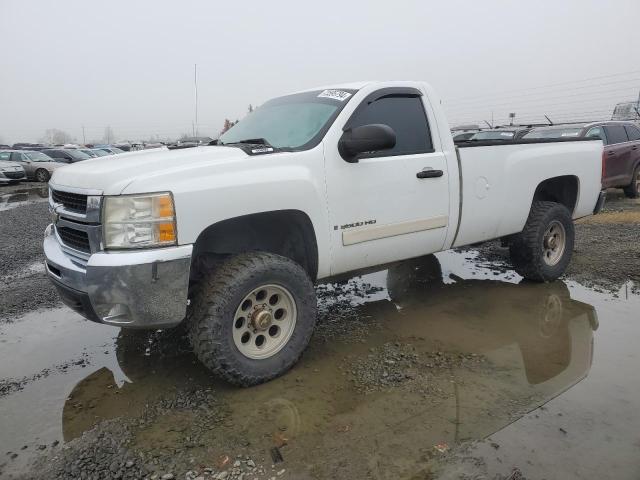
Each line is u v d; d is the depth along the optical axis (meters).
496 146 4.39
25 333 4.13
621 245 6.39
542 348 3.57
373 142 3.21
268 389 3.10
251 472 2.33
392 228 3.73
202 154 3.08
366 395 2.99
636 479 2.20
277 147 3.53
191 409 2.90
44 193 17.75
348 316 4.34
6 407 2.98
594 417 2.68
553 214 4.86
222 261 3.16
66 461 2.45
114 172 2.79
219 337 2.92
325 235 3.39
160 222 2.71
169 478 2.30
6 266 6.37
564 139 5.18
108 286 2.68
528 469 2.28
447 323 4.10
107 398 3.06
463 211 4.17
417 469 2.31
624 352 3.48
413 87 3.99
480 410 2.78
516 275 5.41
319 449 2.48
